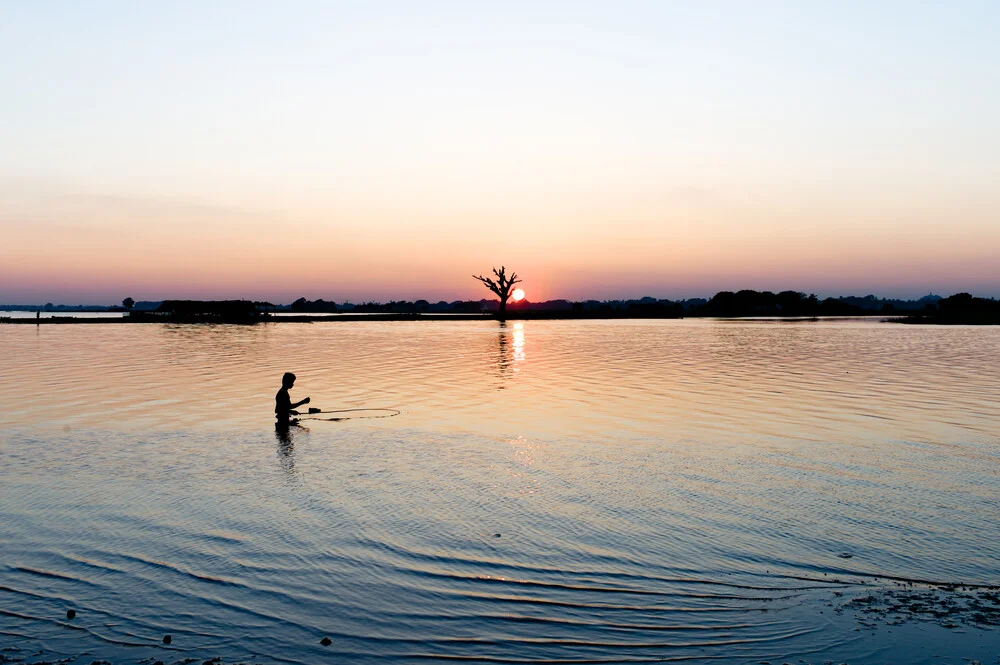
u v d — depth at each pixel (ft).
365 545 37.29
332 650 27.04
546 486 48.08
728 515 42.27
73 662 26.25
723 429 68.08
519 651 26.99
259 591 31.94
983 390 96.73
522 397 89.35
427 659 26.45
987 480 49.90
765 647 27.30
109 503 43.93
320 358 148.05
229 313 388.57
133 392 92.17
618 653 26.89
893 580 33.32
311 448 59.21
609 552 36.50
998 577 33.60
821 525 40.60
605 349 179.63
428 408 80.38
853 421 72.59
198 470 51.90
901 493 46.78
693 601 31.09
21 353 158.40
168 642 27.63
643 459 55.88
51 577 33.37
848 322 389.60
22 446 59.52
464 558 35.60
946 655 26.63
